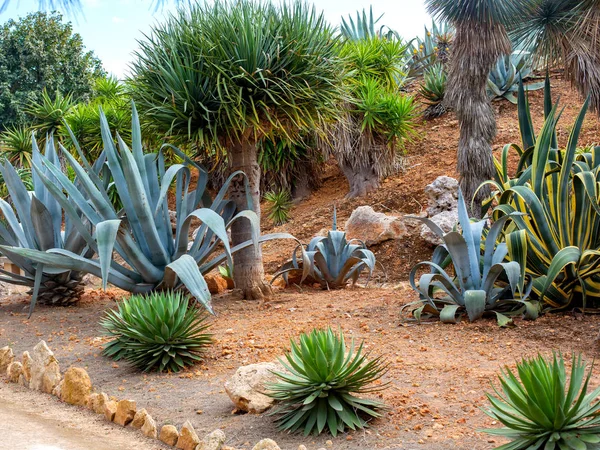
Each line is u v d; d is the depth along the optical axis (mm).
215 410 4508
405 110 13453
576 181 6598
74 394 5133
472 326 6297
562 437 3291
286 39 8250
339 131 13234
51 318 7871
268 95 8141
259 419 4242
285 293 9031
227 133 8352
